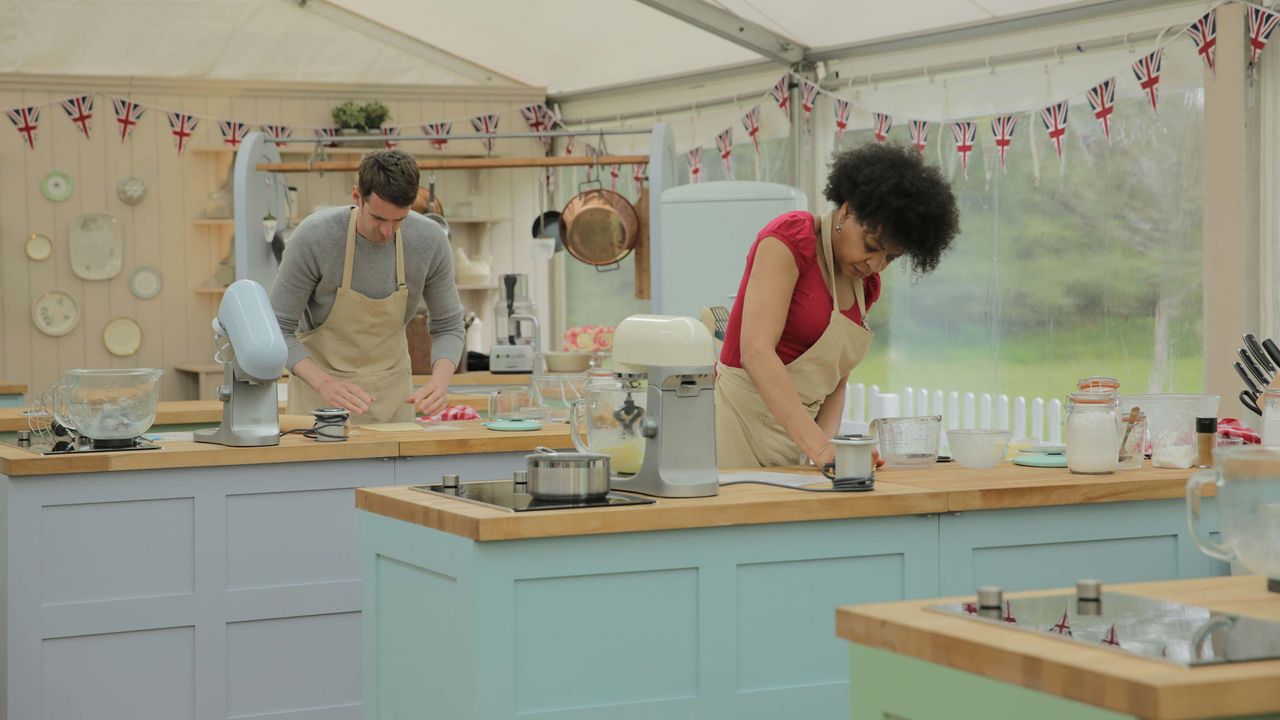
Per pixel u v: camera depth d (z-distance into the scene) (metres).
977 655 1.32
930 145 5.75
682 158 7.27
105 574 3.19
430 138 5.82
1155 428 2.75
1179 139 4.83
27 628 3.12
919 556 2.38
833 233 2.78
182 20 7.65
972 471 2.71
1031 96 5.26
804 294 2.82
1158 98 4.90
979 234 5.67
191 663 3.29
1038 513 2.46
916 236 2.64
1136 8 4.82
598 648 2.16
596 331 6.49
